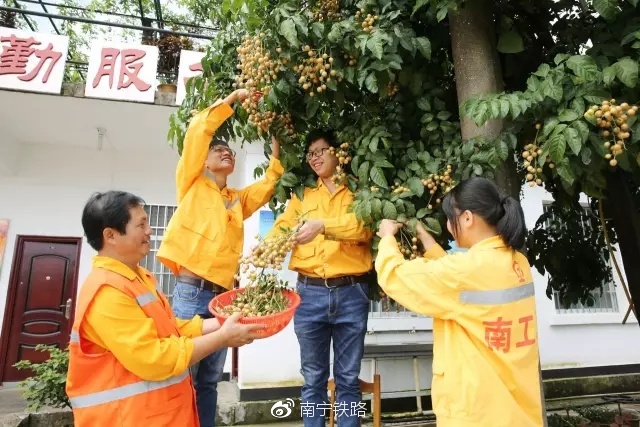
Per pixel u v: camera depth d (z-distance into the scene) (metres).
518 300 1.34
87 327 1.33
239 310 1.66
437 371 1.39
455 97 2.35
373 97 2.13
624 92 1.59
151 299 1.45
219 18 2.66
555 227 3.50
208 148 2.14
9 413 4.34
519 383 1.28
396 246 1.59
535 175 1.59
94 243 1.43
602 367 5.97
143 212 1.48
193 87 2.53
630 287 2.48
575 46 2.19
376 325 5.19
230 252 2.23
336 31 1.71
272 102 1.88
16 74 4.49
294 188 2.33
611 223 3.14
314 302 2.19
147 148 6.09
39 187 5.88
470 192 1.43
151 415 1.34
